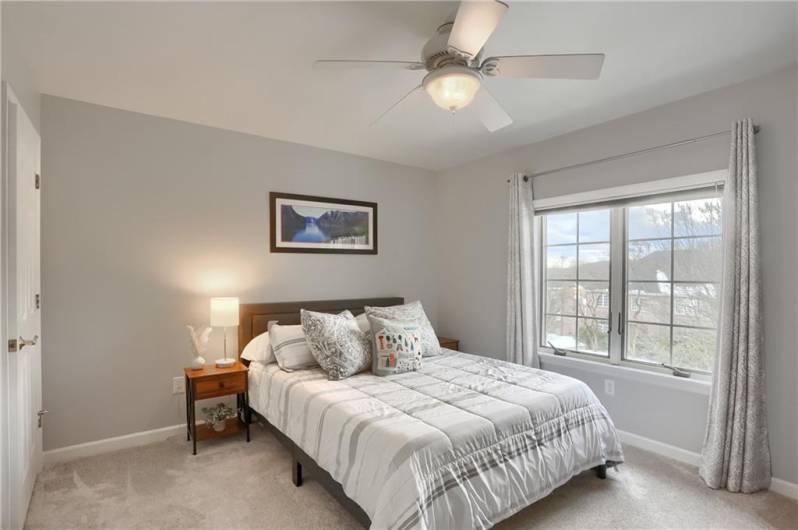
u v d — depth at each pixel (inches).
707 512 82.2
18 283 73.2
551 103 107.7
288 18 71.7
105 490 89.6
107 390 109.6
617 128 117.8
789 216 88.7
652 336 113.9
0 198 68.9
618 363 120.0
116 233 111.3
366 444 70.7
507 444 75.3
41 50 81.7
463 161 164.6
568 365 130.2
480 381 98.8
